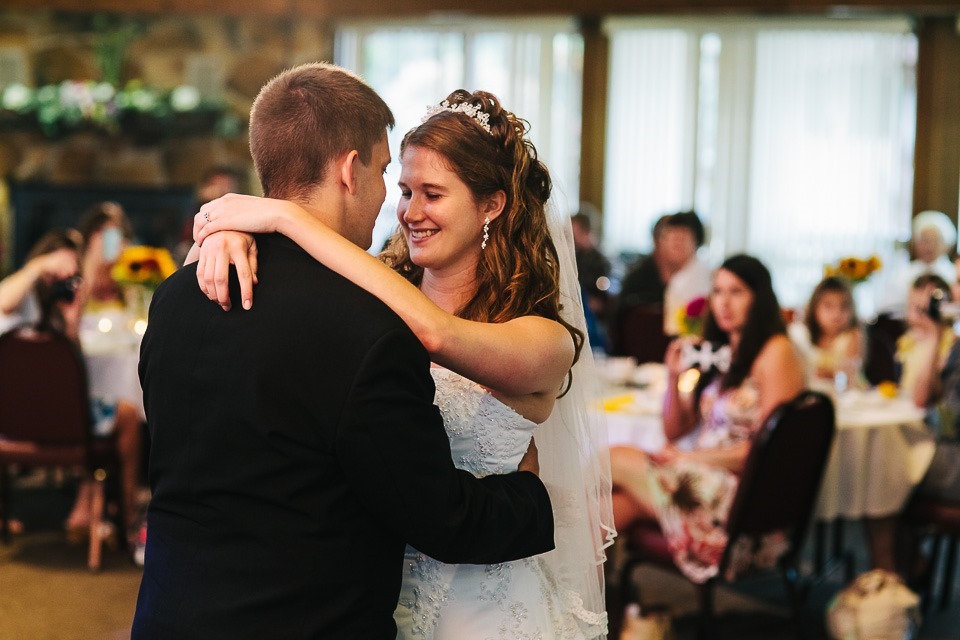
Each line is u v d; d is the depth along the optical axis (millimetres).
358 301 1339
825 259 9219
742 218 9273
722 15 8688
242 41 9039
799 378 3299
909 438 3723
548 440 1819
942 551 4605
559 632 1744
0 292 4395
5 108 8742
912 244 6918
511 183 1649
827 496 3541
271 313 1343
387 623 1394
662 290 5941
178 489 1373
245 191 8961
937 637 3518
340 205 1466
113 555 4266
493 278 1639
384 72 9289
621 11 8672
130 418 4312
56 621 3527
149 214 8961
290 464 1317
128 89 8914
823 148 9180
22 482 5480
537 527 1509
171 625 1334
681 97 9234
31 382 4098
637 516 3279
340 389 1304
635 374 4395
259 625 1299
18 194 8914
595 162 9180
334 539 1326
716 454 3258
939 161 8961
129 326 4727
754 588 4023
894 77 9094
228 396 1341
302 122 1438
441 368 1636
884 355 4766
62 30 9039
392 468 1308
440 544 1361
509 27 9195
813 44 9125
